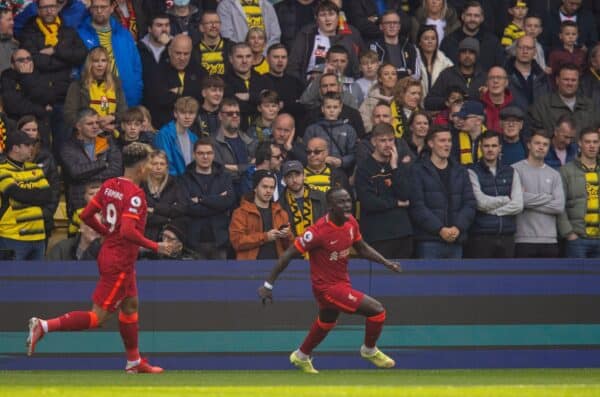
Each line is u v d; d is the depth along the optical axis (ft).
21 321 122.93
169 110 153.99
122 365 123.95
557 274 129.80
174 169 143.74
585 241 140.56
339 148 147.13
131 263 105.70
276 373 119.24
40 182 131.13
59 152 141.79
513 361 128.57
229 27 166.09
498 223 137.18
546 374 118.73
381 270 127.44
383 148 135.33
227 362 124.98
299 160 144.56
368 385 96.84
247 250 131.64
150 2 166.50
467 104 146.82
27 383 99.76
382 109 147.13
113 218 103.91
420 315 127.44
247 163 146.30
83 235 131.13
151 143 142.72
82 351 123.75
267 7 168.76
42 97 144.56
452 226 134.72
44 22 149.79
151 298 124.36
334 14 163.73
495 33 180.34
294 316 126.00
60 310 123.34
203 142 134.82
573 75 160.56
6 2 152.66
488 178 137.18
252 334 125.49
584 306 130.11
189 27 166.09
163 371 120.16
